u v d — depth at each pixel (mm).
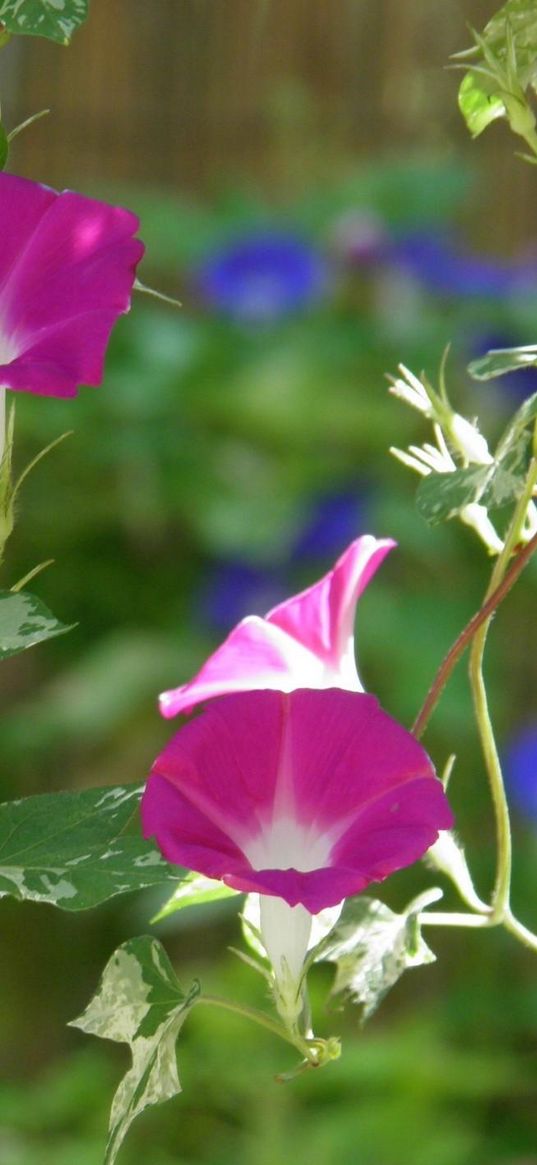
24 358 1072
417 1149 2012
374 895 2406
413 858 1056
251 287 2684
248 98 2832
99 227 1092
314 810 1075
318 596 1135
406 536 2480
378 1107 2068
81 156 2781
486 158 2846
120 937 2541
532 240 2838
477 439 1153
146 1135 2117
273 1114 2039
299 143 2834
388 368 2631
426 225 2777
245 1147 2039
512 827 2457
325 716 1069
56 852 1070
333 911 1106
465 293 2662
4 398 1096
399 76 2848
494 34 1163
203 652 2521
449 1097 2193
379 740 1069
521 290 2660
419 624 2463
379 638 2438
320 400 2604
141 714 2545
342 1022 2299
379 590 2545
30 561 2627
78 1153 2035
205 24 2811
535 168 2826
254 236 2752
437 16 2824
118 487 2625
